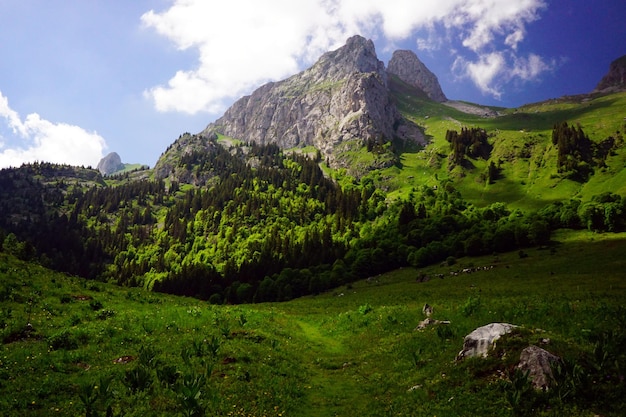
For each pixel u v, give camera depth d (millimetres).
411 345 27062
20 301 32312
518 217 165250
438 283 92938
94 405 14742
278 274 148000
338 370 25750
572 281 60219
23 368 17875
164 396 16031
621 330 19703
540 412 13031
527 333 18328
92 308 35938
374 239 171250
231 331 30875
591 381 14117
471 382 16484
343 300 83688
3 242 99375
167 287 151375
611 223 121188
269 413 16391
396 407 16672
